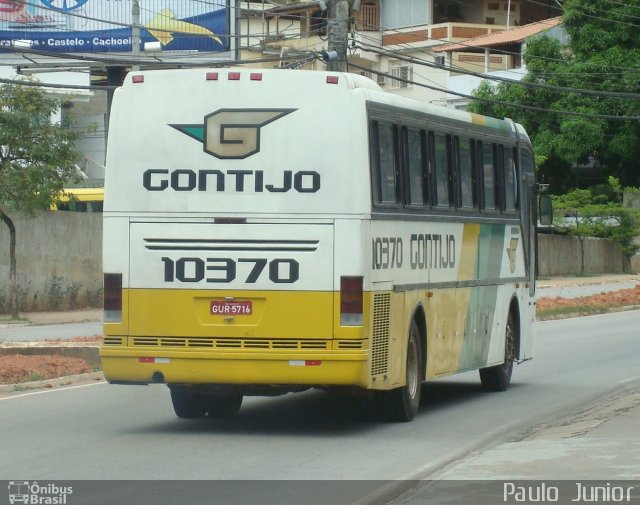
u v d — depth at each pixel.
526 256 24.67
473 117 21.30
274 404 20.94
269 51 77.06
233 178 16.58
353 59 90.31
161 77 16.86
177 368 16.55
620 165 81.50
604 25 77.56
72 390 22.08
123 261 16.80
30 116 41.03
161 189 16.75
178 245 16.66
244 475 13.80
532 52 78.62
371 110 16.83
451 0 92.38
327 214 16.39
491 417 19.31
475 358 21.55
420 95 89.94
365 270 16.38
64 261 46.56
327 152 16.44
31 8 62.19
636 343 34.00
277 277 16.42
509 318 23.80
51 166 40.97
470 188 21.09
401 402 18.27
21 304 44.81
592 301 50.66
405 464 14.62
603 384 24.25
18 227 44.69
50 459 14.85
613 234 78.62
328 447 15.98
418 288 18.56
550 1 97.00
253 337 16.42
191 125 16.72
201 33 61.84
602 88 76.62
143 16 62.12
